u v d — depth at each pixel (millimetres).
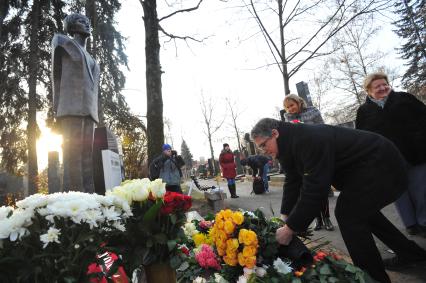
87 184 5641
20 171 18578
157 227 1718
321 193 2414
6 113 17219
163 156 7660
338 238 4309
